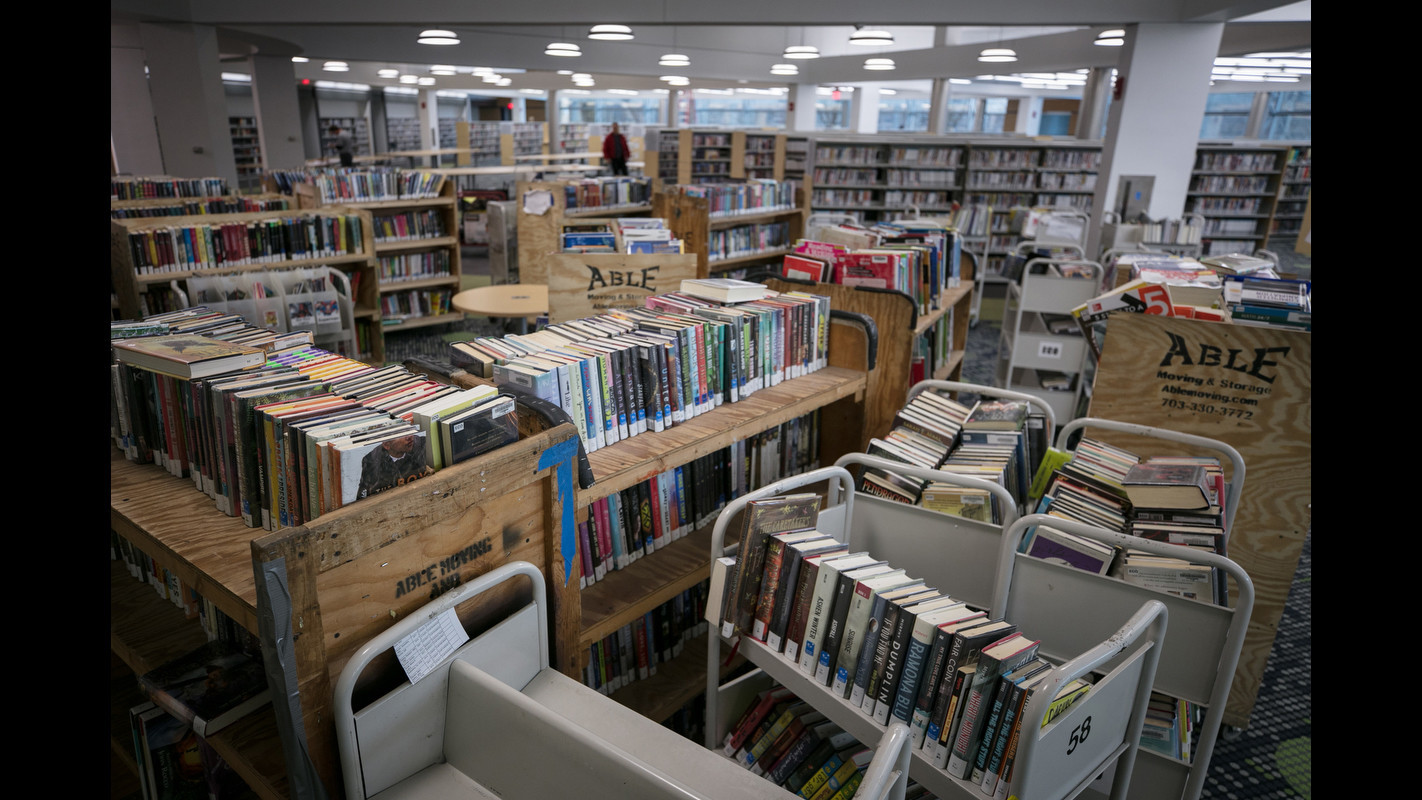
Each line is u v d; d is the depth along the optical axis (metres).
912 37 15.59
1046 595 1.88
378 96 26.16
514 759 1.33
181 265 5.11
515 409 1.65
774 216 7.88
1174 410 2.64
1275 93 18.81
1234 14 7.32
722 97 30.03
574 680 1.68
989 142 11.56
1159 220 7.22
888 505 2.11
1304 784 2.46
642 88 22.78
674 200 6.71
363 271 6.13
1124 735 1.67
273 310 4.24
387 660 1.33
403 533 1.36
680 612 2.52
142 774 1.86
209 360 1.63
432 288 7.89
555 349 2.06
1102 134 15.96
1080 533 1.80
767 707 2.06
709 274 6.86
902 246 4.16
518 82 21.95
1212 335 2.53
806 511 1.90
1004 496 1.95
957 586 2.08
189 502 1.65
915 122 27.59
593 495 1.81
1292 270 11.22
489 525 1.53
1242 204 12.25
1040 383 4.94
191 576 1.43
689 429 2.21
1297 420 2.45
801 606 1.76
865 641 1.63
